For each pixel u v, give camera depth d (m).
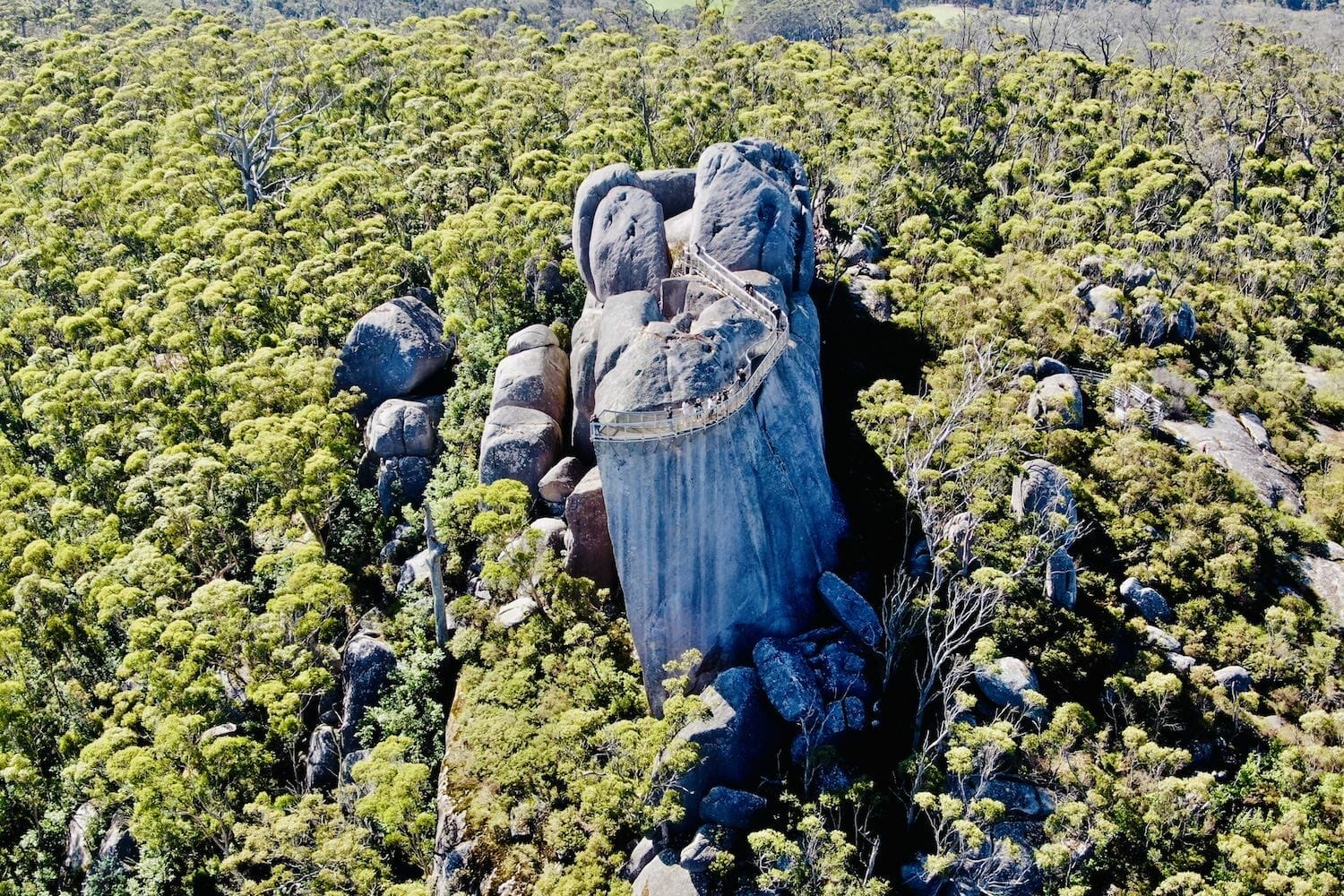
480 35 125.94
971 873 36.88
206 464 52.81
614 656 46.16
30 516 56.41
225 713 46.84
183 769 41.25
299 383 59.09
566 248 68.44
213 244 75.88
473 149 78.62
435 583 46.59
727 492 42.81
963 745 38.81
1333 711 44.94
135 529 56.38
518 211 67.88
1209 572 49.72
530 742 41.38
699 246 52.31
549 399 55.22
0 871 43.62
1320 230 89.88
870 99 96.12
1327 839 38.59
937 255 71.06
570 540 48.75
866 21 179.50
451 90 93.31
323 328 65.50
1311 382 72.31
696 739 40.09
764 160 58.44
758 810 39.19
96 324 68.00
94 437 57.62
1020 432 52.19
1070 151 94.56
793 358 48.62
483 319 63.31
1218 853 38.69
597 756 40.38
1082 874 36.88
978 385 54.28
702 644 43.47
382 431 58.44
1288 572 52.62
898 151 86.62
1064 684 43.22
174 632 44.09
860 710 41.88
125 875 41.78
